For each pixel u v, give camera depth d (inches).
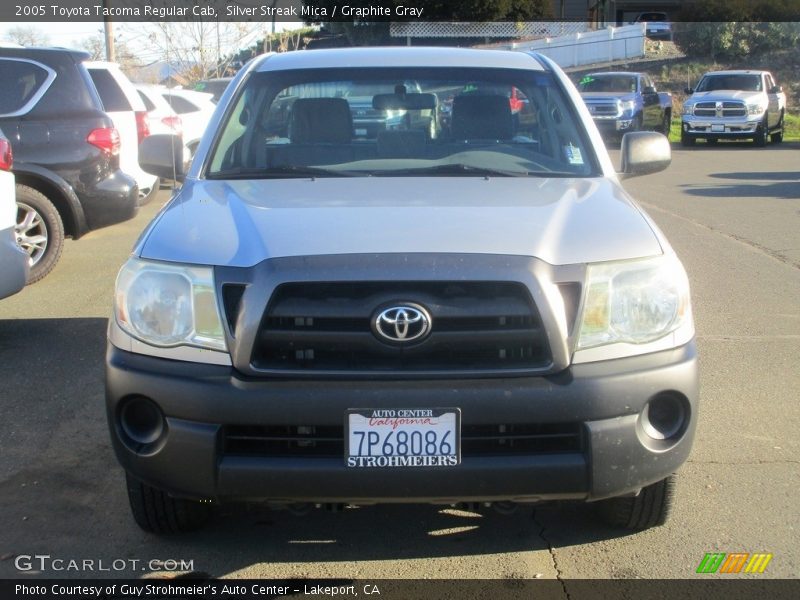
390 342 122.4
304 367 123.7
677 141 1100.5
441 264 123.3
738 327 272.4
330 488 123.2
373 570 141.2
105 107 423.8
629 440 125.3
